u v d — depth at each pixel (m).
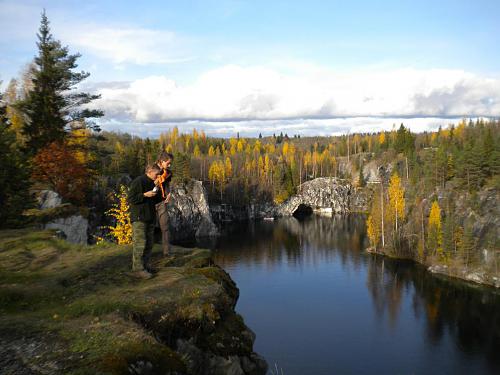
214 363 7.81
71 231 29.72
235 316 9.23
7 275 10.12
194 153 183.38
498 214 80.25
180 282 9.36
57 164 34.44
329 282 60.66
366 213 150.25
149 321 7.46
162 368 5.90
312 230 111.06
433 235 72.94
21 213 24.38
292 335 42.03
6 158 23.98
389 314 48.41
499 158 95.00
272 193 149.00
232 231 111.38
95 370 5.29
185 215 99.38
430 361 37.47
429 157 124.38
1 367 5.45
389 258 76.25
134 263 9.85
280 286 58.47
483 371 35.97
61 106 35.84
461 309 50.66
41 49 35.22
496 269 62.31
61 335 6.43
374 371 35.22
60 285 9.27
